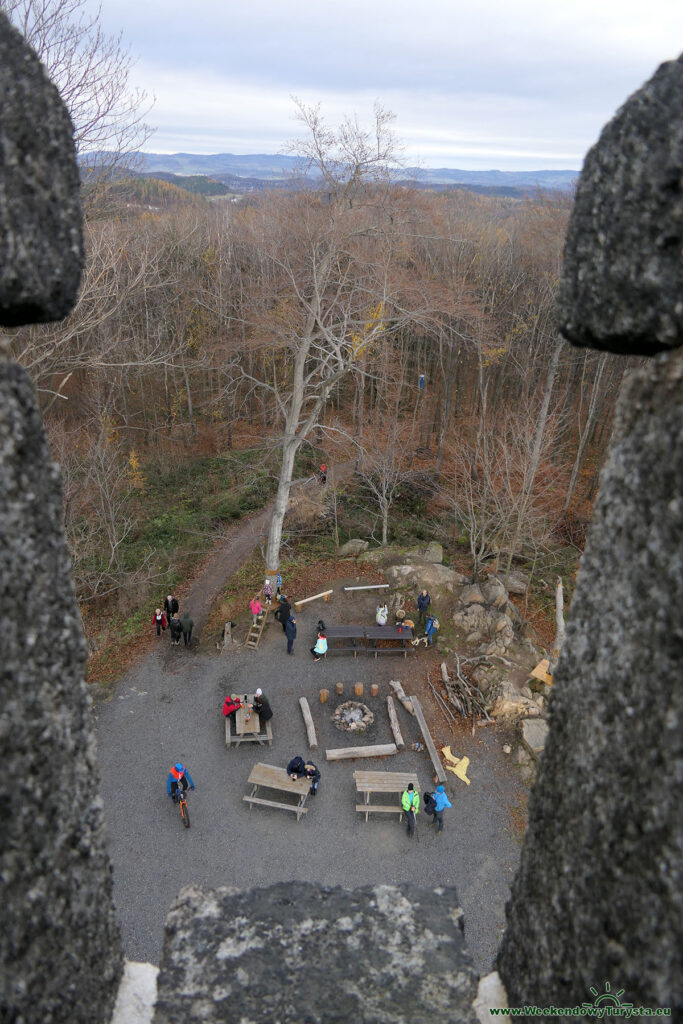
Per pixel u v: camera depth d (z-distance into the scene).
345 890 3.84
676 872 2.07
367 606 18.59
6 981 2.35
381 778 12.48
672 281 2.29
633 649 2.46
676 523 2.25
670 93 2.39
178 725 14.45
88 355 16.08
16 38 2.57
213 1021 3.14
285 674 16.03
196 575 20.89
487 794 13.02
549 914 2.89
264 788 12.98
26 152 2.52
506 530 20.17
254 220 31.36
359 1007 3.22
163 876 11.10
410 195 15.98
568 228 2.80
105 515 20.23
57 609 2.76
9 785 2.40
